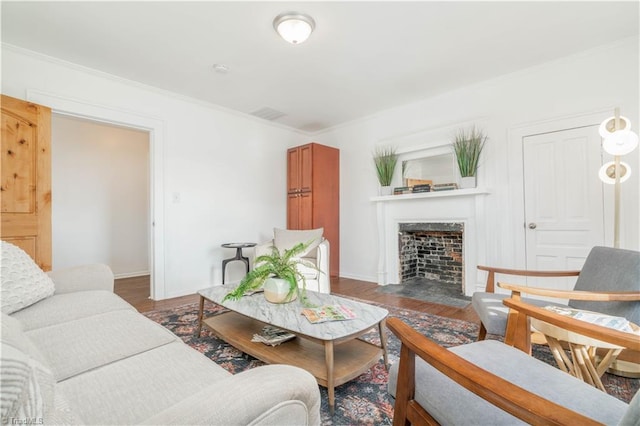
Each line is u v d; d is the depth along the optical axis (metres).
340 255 4.69
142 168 4.95
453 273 4.02
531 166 2.99
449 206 3.53
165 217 3.42
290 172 4.71
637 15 2.20
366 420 1.32
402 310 2.85
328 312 1.69
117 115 3.08
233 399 0.51
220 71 2.97
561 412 0.58
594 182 2.66
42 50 2.57
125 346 1.06
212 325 2.06
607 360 1.43
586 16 2.21
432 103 3.69
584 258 2.71
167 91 3.43
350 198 4.59
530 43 2.56
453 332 2.27
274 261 1.97
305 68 2.94
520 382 0.89
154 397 0.76
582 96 2.72
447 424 0.79
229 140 4.05
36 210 2.44
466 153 3.30
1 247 1.37
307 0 2.02
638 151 2.45
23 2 2.00
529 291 1.45
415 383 0.93
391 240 4.08
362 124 4.44
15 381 0.36
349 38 2.45
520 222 3.05
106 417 0.68
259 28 2.31
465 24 2.29
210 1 2.02
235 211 4.09
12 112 2.34
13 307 1.27
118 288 3.89
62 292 1.63
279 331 1.88
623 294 1.40
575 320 1.07
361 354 1.64
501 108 3.17
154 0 2.00
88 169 4.38
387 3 2.06
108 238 4.55
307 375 0.63
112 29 2.30
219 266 3.90
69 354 0.99
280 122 4.57
